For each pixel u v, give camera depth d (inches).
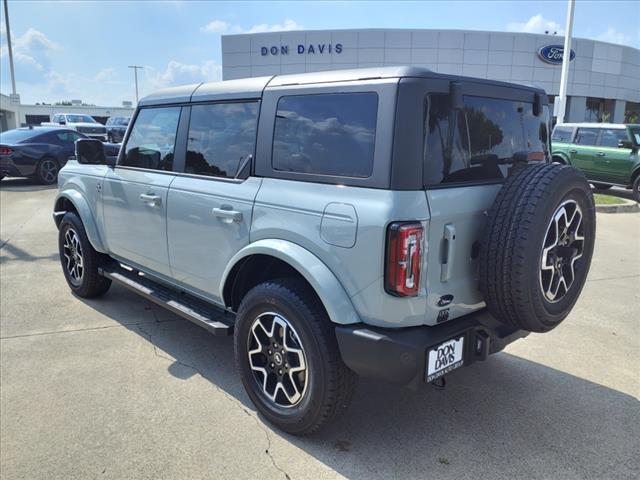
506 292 99.0
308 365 106.5
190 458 107.4
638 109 1401.3
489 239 99.8
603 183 512.1
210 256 132.3
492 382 140.9
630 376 144.9
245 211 119.0
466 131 104.7
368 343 96.9
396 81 95.0
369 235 94.0
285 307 108.1
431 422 121.7
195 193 134.2
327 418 107.1
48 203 433.4
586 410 127.3
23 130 558.9
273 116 117.7
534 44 1176.8
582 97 1232.8
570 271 110.9
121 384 137.3
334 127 104.3
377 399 132.0
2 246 289.1
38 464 104.9
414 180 93.6
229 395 132.5
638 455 109.7
